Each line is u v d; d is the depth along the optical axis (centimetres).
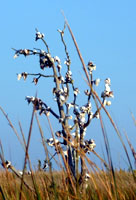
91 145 1290
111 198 629
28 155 574
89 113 1361
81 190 1031
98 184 816
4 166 655
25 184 781
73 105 1420
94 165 622
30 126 546
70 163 1166
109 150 600
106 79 1423
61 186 770
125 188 909
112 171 627
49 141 1257
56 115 1419
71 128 1343
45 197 752
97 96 527
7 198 689
